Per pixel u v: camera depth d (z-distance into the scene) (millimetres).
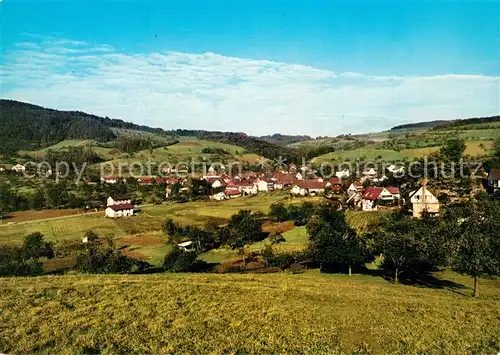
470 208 64000
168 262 55281
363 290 37281
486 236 38531
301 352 23250
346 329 26828
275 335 25297
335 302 32562
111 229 93812
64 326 24953
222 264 59656
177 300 31266
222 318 27750
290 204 108188
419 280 44969
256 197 144250
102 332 24391
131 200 138250
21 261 58594
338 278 46312
